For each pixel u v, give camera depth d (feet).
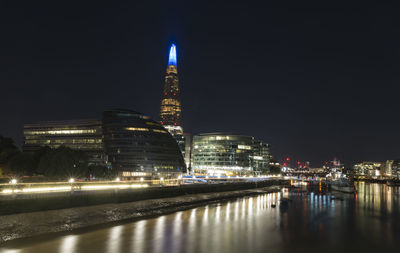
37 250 164.96
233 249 178.91
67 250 166.30
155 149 615.57
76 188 301.43
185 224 246.06
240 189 622.95
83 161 448.24
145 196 360.48
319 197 532.32
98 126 636.89
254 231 226.99
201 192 491.72
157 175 604.90
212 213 308.81
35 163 409.90
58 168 375.25
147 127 627.46
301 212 332.60
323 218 293.23
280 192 653.71
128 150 598.75
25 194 240.53
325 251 181.47
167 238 198.59
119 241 187.73
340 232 230.68
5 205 228.43
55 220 229.04
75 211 260.83
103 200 305.32
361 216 308.81
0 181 342.85
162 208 326.85
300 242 199.00
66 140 654.53
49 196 256.93
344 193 649.61
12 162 372.79
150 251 169.78
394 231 236.84
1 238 183.32
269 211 333.83
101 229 219.41
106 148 611.88
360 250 185.26
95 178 463.83
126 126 613.93
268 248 183.32
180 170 646.33
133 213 284.41
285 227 244.63
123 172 585.63
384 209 369.09
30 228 205.57
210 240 196.95
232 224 251.19
